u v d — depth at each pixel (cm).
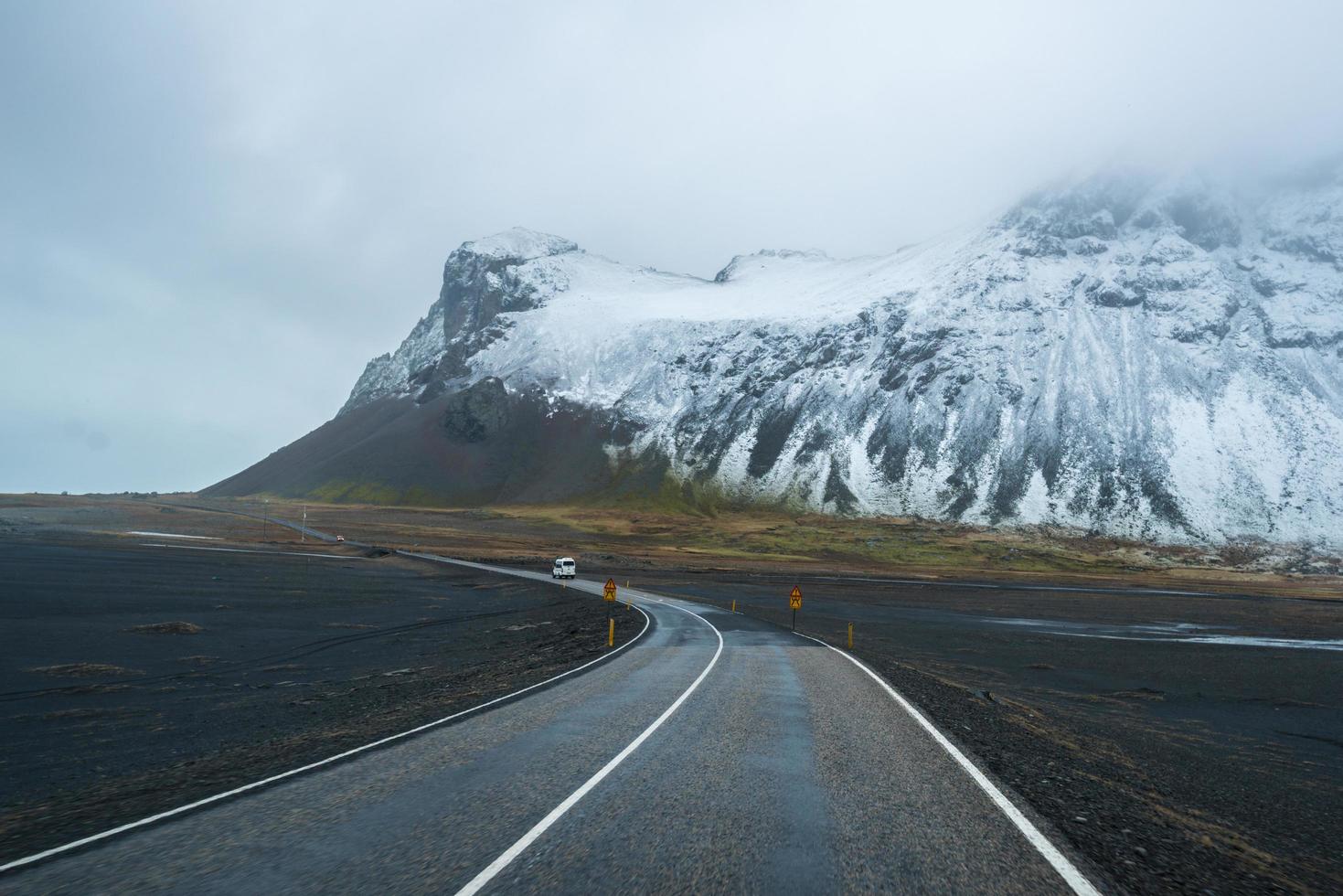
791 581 10919
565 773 925
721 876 597
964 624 5956
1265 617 8075
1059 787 965
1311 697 3175
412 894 552
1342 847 1020
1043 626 6141
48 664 2844
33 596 4925
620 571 11562
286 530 15912
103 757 1519
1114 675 3609
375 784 870
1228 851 799
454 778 896
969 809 804
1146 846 744
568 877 589
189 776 989
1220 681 3541
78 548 9538
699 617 4588
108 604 4766
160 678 2641
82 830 718
